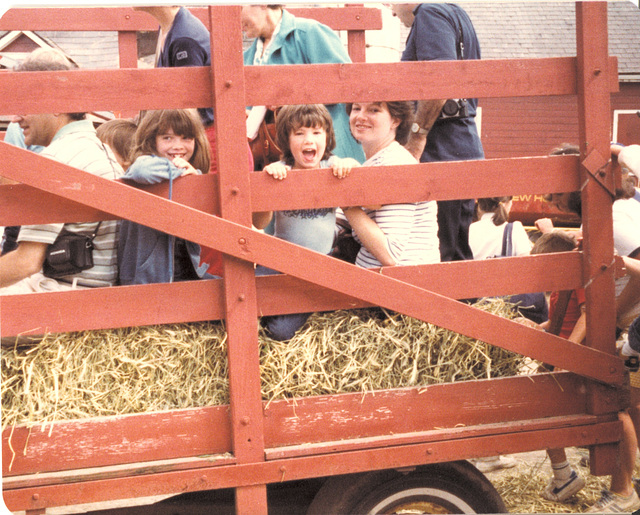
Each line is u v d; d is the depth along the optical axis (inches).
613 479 110.9
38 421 86.0
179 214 85.0
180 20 131.7
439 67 93.3
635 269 115.3
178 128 107.8
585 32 96.3
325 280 90.0
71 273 98.4
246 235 86.9
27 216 84.1
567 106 447.2
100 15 145.6
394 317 98.6
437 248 107.8
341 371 95.7
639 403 119.0
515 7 487.5
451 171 94.9
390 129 116.7
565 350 98.8
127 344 90.7
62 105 83.0
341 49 138.5
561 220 289.9
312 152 108.8
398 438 92.9
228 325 88.4
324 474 90.8
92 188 83.0
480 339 96.6
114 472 85.0
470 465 99.5
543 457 150.9
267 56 138.4
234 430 88.8
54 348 88.7
